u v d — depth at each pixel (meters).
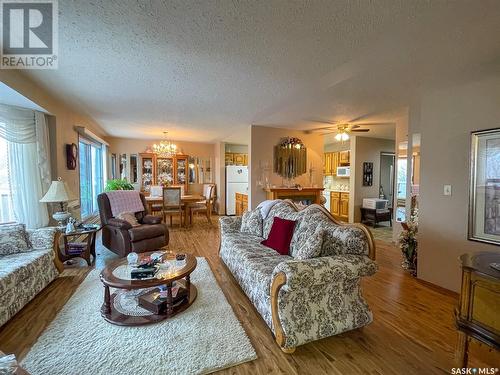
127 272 2.25
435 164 2.86
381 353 1.78
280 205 3.35
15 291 2.14
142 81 2.82
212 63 2.36
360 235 2.08
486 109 2.41
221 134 6.52
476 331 1.38
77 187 4.44
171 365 1.62
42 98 3.14
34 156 3.25
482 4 1.49
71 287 2.72
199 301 2.42
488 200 2.38
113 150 7.12
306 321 1.81
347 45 2.01
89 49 2.12
